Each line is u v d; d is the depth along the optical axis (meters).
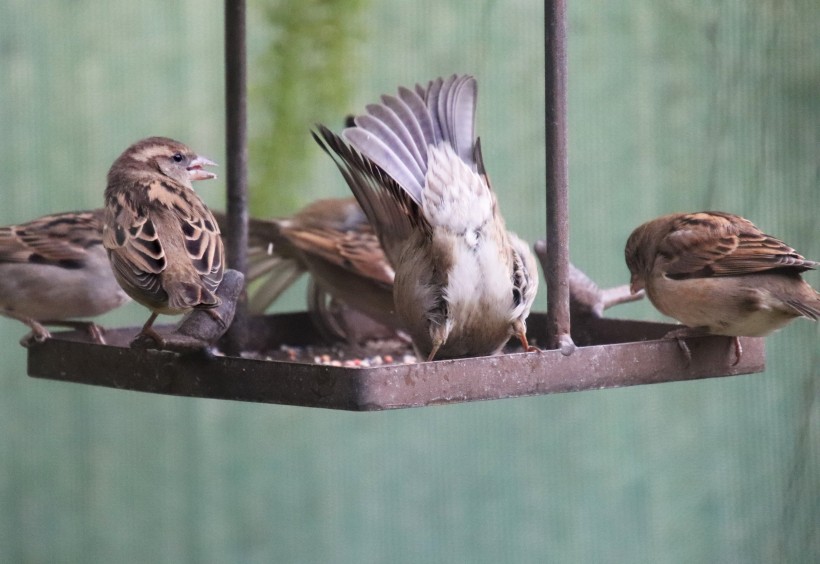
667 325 9.85
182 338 7.80
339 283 11.44
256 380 7.75
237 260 10.49
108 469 12.93
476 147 8.63
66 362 8.71
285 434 13.06
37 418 12.85
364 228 11.77
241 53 10.33
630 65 12.73
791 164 12.27
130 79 12.88
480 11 12.61
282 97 11.97
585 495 12.69
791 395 12.27
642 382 8.56
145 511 12.92
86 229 10.56
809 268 9.28
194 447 13.02
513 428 12.78
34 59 12.68
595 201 12.66
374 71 12.50
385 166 8.39
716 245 9.43
